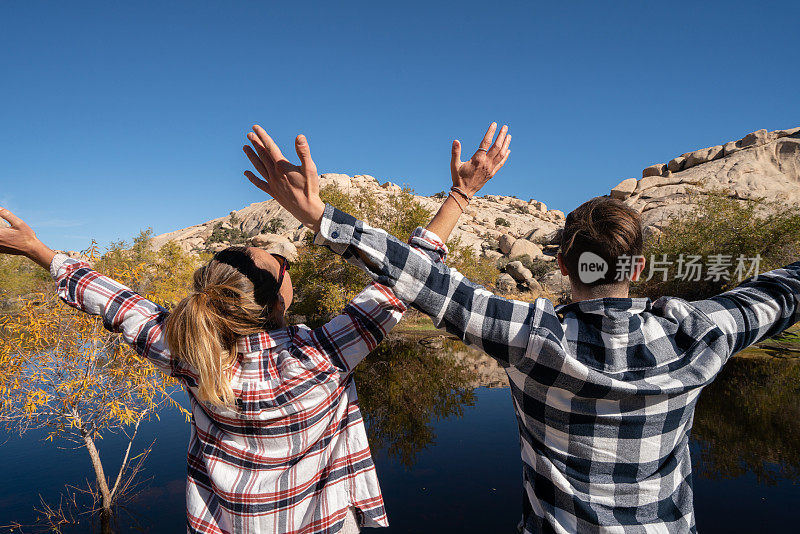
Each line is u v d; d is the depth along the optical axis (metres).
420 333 17.30
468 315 0.79
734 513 4.24
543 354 0.76
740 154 38.06
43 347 3.78
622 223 0.81
